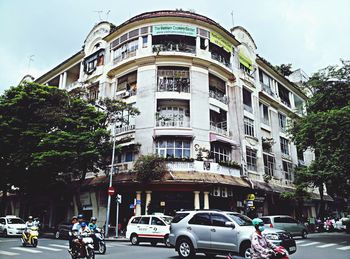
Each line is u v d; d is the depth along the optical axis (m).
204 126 22.80
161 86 23.31
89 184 23.16
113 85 26.16
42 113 20.73
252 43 30.78
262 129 29.83
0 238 19.64
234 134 25.28
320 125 17.81
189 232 9.66
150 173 19.61
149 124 22.28
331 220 29.23
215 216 9.54
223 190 21.95
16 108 21.56
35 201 31.78
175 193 20.80
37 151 20.61
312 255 11.05
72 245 9.68
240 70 27.72
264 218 18.03
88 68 28.98
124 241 17.33
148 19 24.47
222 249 8.91
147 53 23.89
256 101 29.19
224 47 26.39
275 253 5.79
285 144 33.66
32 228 14.48
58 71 33.69
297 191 26.23
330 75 20.94
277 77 34.34
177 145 21.97
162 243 15.67
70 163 19.66
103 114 21.41
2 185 24.88
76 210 25.44
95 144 20.38
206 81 24.14
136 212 19.97
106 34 28.41
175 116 22.92
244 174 24.12
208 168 21.23
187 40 24.92
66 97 21.86
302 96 39.25
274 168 30.00
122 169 22.17
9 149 21.91
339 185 23.92
